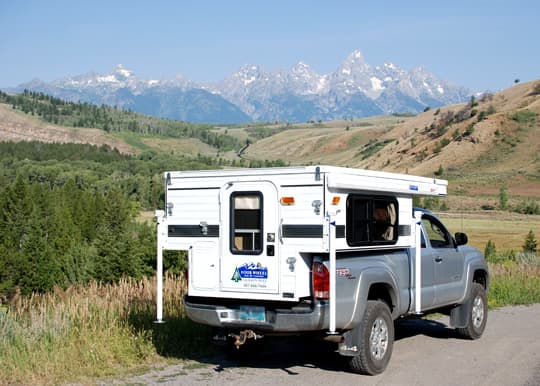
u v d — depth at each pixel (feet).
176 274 61.72
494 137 538.47
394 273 28.25
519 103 630.33
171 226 27.43
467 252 35.55
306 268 24.67
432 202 336.90
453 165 520.83
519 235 220.84
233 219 25.90
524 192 410.72
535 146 512.63
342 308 25.04
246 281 25.44
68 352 26.40
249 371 26.96
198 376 25.84
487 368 27.99
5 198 104.06
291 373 26.63
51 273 74.23
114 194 128.67
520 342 34.19
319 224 24.18
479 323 35.40
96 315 30.83
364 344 25.99
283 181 24.90
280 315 24.66
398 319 30.58
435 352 31.50
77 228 111.24
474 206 362.53
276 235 24.94
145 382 24.70
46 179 394.32
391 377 26.22
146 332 30.17
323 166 24.14
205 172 26.58
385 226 27.91
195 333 31.14
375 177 26.81
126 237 76.74
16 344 26.66
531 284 54.29
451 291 33.19
